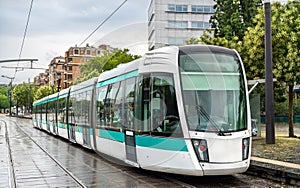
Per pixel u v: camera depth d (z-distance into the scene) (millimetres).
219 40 23125
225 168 9312
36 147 20844
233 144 9453
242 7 27078
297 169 10656
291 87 20578
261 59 20453
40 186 10039
